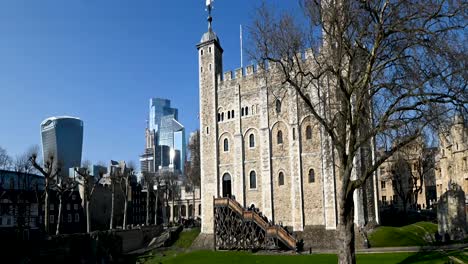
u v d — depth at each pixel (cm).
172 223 8581
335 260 3322
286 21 2295
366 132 2205
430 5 1784
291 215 4953
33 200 6938
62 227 7450
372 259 3089
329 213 4628
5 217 6203
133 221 9806
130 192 9719
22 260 4175
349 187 2125
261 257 3922
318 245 4541
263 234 4603
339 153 2195
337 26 2066
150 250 5812
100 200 8569
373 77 2047
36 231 4812
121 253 5781
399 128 1961
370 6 1961
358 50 2119
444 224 4409
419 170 5897
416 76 1819
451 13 1770
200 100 5916
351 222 2128
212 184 5625
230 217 4903
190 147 9681
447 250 3164
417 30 1794
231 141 5575
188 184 11362
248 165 5381
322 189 4762
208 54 5900
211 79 5834
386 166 7131
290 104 5084
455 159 5944
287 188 5028
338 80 2162
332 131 2208
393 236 4112
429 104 1811
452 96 1781
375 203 4616
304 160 4934
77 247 4975
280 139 5162
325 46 2566
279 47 2270
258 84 5406
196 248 5406
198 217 9756
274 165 5162
